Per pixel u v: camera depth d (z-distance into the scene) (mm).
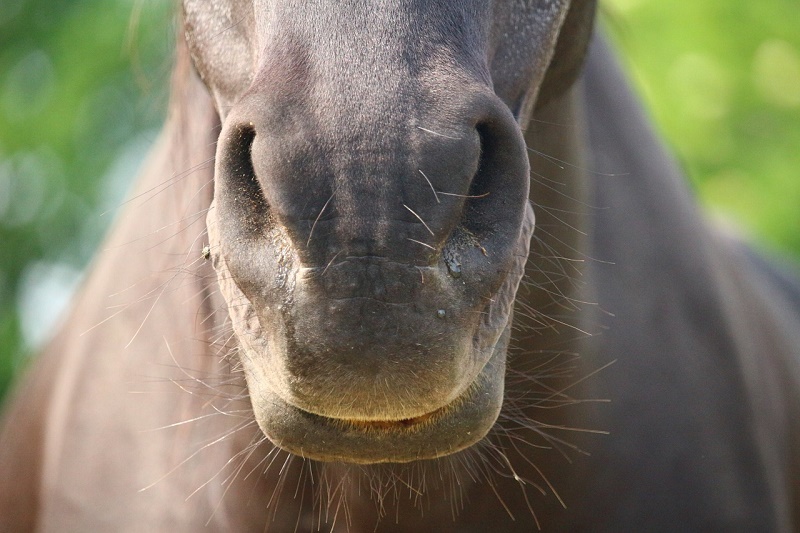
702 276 4344
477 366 2297
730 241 5883
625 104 4484
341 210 2109
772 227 9367
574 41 3348
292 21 2334
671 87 9180
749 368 4434
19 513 5254
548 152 3461
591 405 3727
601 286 3979
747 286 5129
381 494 3148
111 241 4852
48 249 10211
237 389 3389
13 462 5379
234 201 2242
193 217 3449
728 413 4199
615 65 4543
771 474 4336
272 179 2135
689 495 3965
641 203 4301
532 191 3412
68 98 9297
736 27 9398
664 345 4078
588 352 3715
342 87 2199
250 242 2219
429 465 3045
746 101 9469
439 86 2230
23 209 10156
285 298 2156
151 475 4008
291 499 3531
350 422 2303
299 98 2197
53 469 4566
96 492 4230
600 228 4074
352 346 2133
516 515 3633
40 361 5691
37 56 9898
